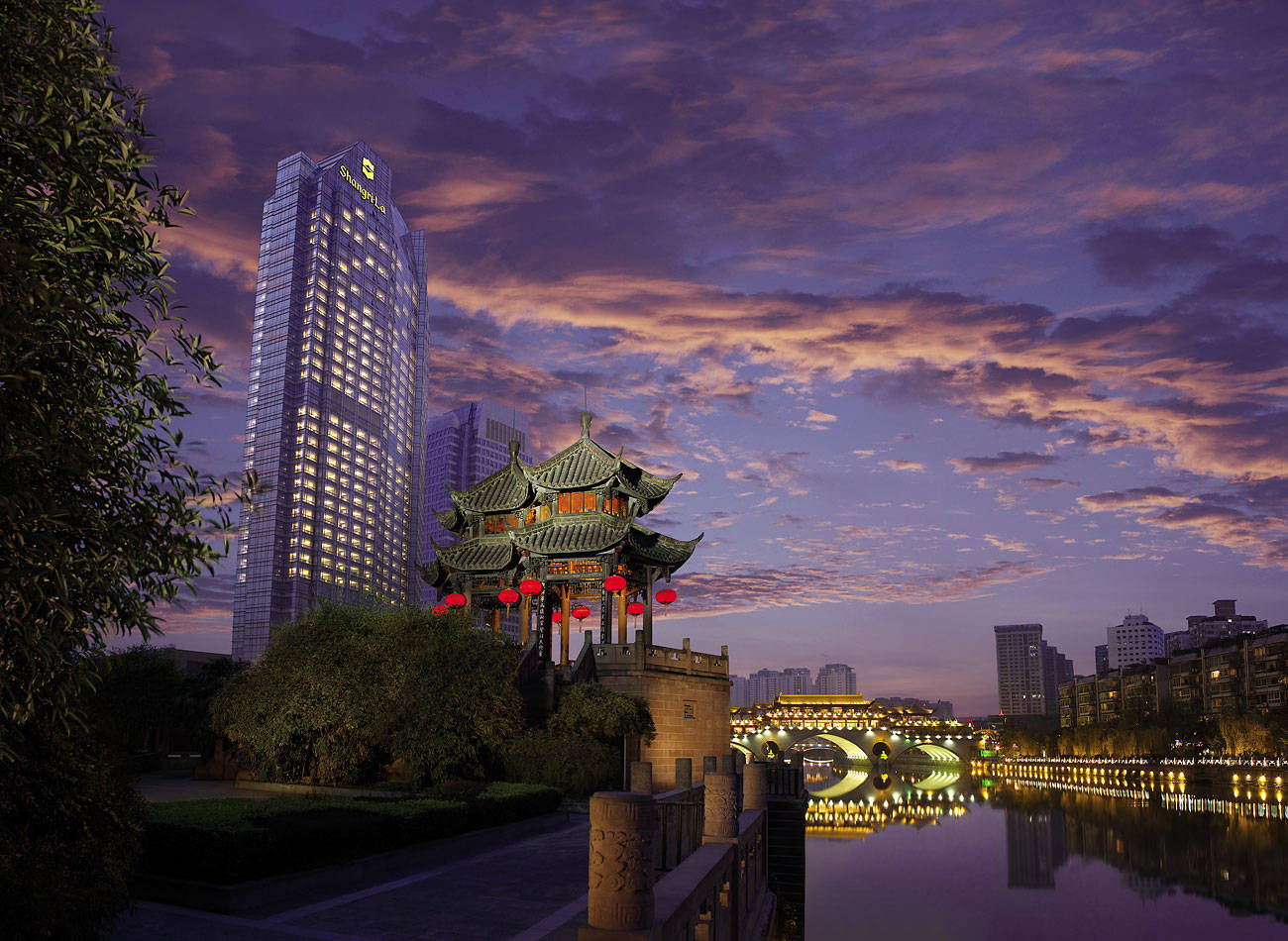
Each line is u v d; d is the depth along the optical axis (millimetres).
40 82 7859
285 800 21109
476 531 51812
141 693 46656
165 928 13656
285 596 197625
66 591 7316
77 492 8289
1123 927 48719
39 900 9805
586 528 47125
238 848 15594
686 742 46594
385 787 31062
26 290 6926
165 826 16078
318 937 13477
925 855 73688
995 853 74625
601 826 7902
